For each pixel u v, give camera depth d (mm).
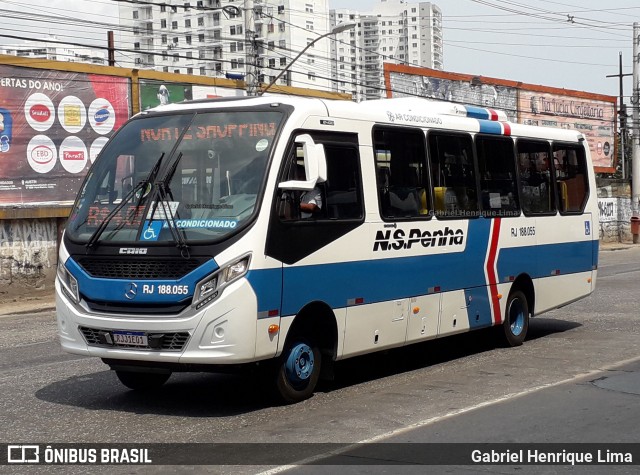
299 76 104250
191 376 10867
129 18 119812
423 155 10984
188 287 8180
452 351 12711
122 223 8734
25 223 23688
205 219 8453
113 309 8516
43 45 60656
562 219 14094
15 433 7902
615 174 58125
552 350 12625
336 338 9438
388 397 9367
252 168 8633
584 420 8148
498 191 12531
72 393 9781
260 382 8867
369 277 9852
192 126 9117
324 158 8828
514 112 48594
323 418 8352
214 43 112500
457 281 11492
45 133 24391
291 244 8719
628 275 26500
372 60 102688
